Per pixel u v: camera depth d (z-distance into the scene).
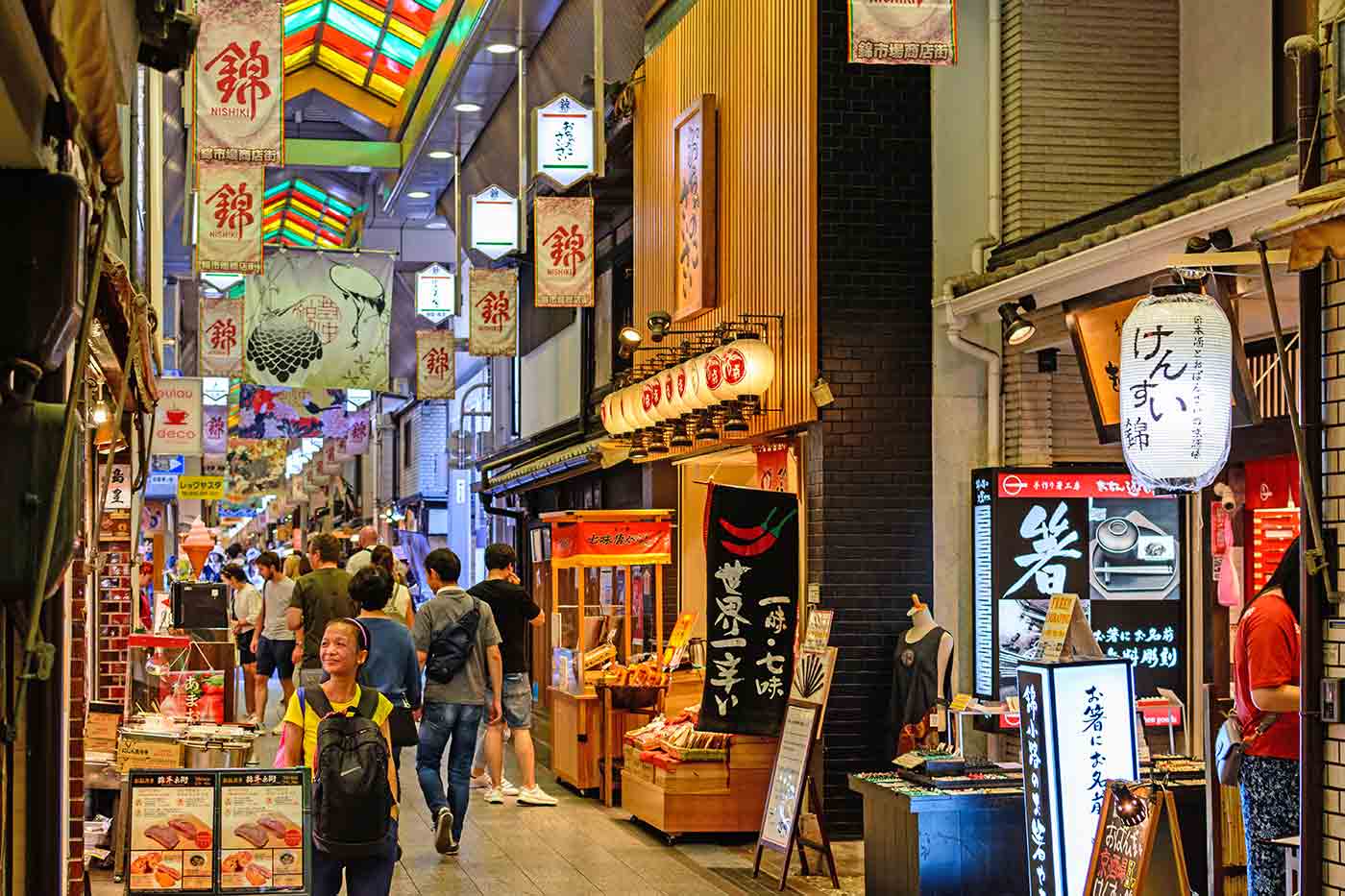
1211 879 6.50
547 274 15.08
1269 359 8.37
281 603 15.41
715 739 10.09
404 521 30.38
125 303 5.94
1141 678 9.55
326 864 6.05
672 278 14.12
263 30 10.84
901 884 7.59
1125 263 7.77
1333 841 4.81
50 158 3.14
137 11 3.31
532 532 19.48
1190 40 10.27
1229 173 7.67
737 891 8.63
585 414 18.22
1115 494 9.67
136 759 8.52
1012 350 10.04
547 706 16.92
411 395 34.91
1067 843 6.30
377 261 20.70
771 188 11.42
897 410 10.48
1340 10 4.78
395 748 8.22
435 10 19.64
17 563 2.96
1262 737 5.96
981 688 9.73
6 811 5.01
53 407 3.10
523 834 10.46
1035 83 10.36
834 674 10.30
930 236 10.61
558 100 14.98
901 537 10.42
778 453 11.35
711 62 13.03
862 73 10.61
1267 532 8.59
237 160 10.78
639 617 13.20
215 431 30.55
